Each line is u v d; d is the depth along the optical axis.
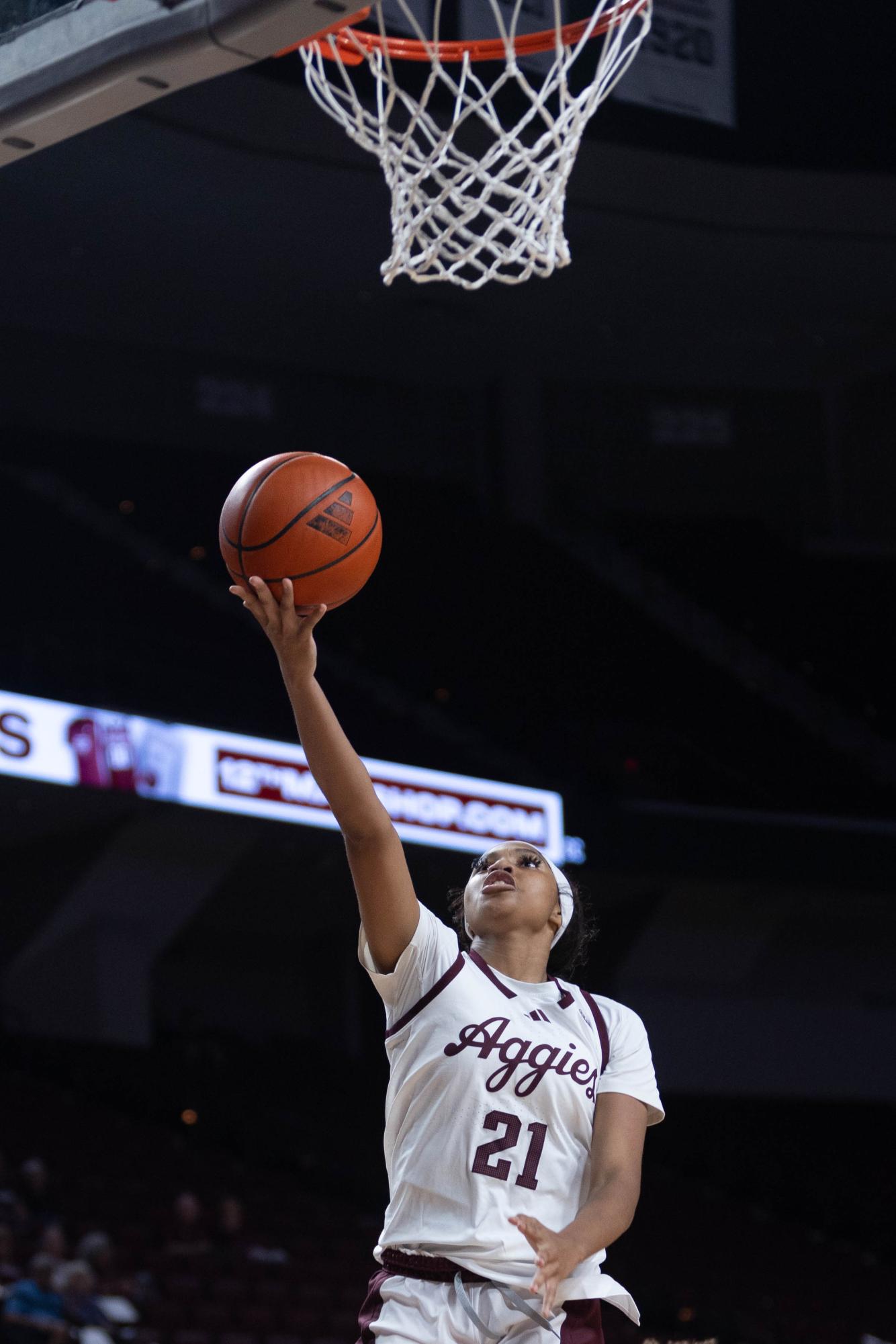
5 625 25.20
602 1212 2.99
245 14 4.23
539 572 26.95
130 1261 14.40
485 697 27.61
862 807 27.83
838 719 28.52
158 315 23.31
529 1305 3.02
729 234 20.88
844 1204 23.58
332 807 3.15
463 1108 3.11
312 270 22.06
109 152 18.77
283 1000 25.66
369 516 3.50
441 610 27.59
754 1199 23.44
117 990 21.73
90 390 24.23
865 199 20.02
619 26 5.93
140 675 24.55
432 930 3.24
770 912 25.20
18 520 25.83
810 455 26.47
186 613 26.31
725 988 25.75
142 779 19.36
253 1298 14.51
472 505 26.61
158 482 25.95
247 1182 18.81
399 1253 3.12
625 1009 3.38
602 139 18.41
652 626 28.02
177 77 4.53
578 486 26.52
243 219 20.55
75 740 18.86
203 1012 24.89
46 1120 18.58
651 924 24.77
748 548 27.58
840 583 27.48
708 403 26.50
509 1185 3.07
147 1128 19.58
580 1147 3.17
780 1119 25.44
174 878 21.78
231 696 25.25
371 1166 21.80
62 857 21.50
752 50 19.25
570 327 24.14
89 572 26.08
